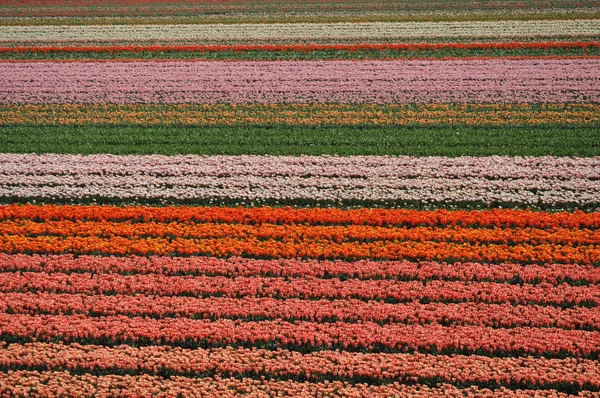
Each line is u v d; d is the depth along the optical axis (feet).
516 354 90.33
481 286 103.96
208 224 122.72
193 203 134.00
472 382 85.56
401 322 96.48
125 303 99.66
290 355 89.97
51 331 94.17
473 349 90.48
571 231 120.06
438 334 92.89
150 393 83.61
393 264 110.01
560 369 86.33
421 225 123.65
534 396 82.43
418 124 168.86
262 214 125.39
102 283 105.40
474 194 134.10
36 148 156.97
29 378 85.51
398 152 152.25
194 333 93.45
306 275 107.04
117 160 149.59
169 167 146.30
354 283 104.88
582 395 82.99
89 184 140.26
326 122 170.60
